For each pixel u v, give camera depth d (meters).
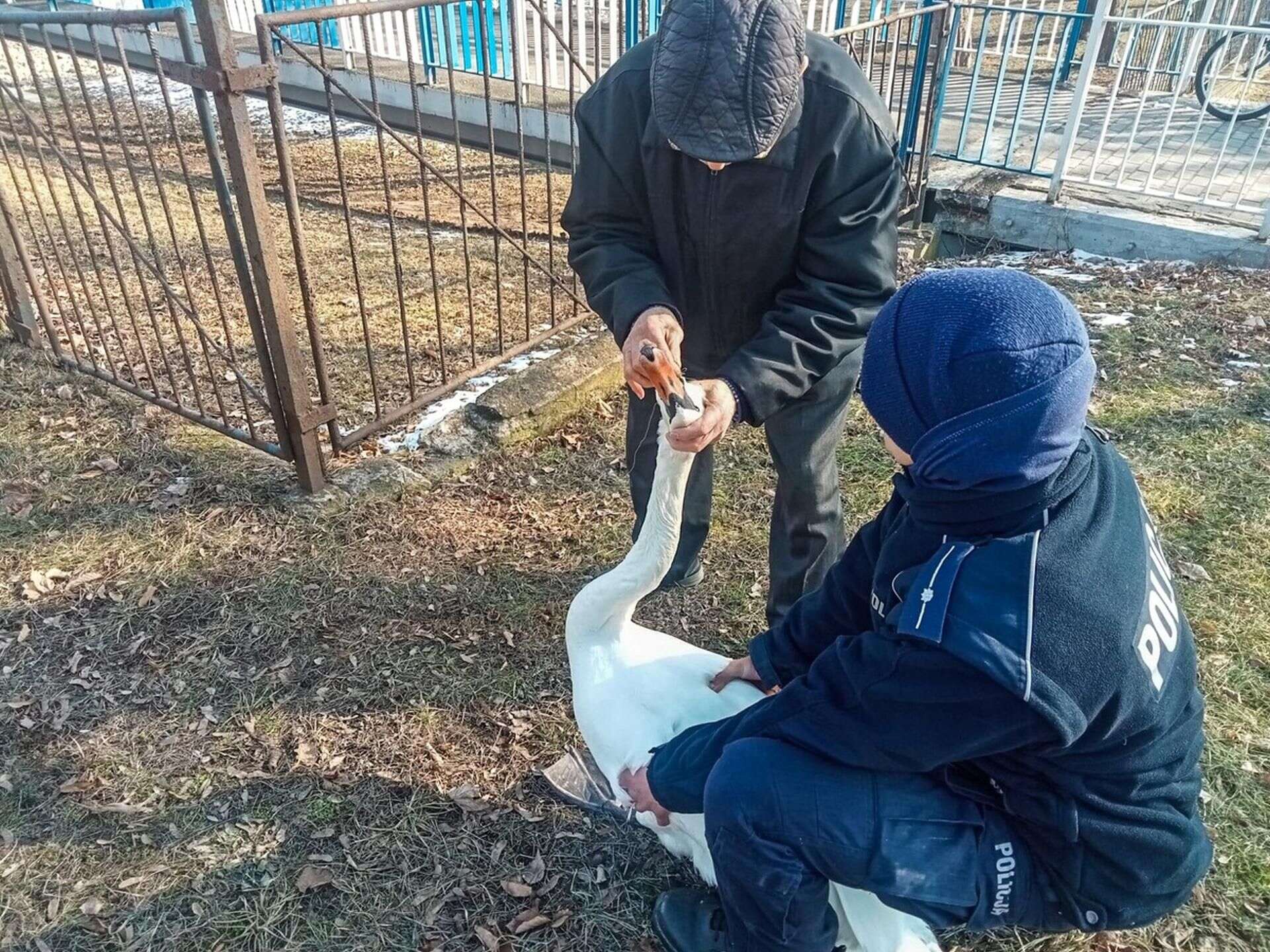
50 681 2.65
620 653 2.10
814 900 1.61
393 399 4.09
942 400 1.30
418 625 2.87
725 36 1.68
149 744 2.47
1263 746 2.46
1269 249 5.37
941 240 6.38
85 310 4.79
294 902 2.10
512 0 3.60
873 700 1.42
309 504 3.33
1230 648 2.77
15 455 3.58
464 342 4.59
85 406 3.88
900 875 1.50
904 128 5.93
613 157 2.10
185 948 2.01
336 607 2.92
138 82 9.33
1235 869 2.15
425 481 3.54
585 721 2.05
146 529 3.21
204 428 3.76
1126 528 1.41
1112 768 1.42
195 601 2.92
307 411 3.26
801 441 2.31
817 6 6.95
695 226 2.08
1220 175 6.45
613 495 3.54
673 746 1.76
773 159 1.92
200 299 4.98
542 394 3.92
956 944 2.01
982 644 1.29
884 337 1.37
